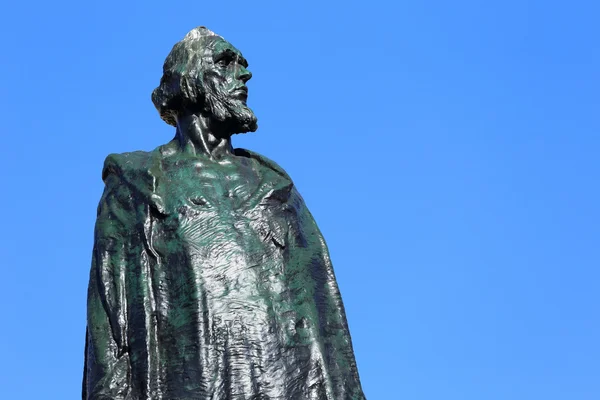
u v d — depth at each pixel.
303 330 24.00
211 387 23.25
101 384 23.53
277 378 23.48
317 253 25.22
